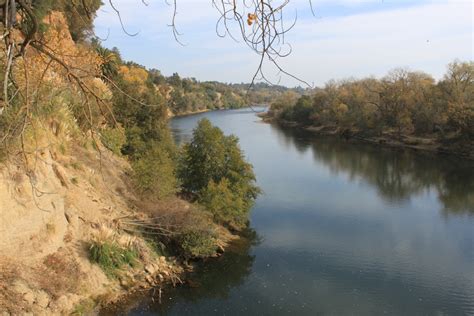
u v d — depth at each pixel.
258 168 50.03
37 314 13.91
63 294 15.45
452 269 22.42
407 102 76.62
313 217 31.47
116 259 18.92
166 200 25.08
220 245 24.67
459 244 26.09
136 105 34.03
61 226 17.84
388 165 53.44
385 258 23.89
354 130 85.69
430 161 56.22
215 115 125.44
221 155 29.66
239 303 18.45
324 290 19.97
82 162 23.80
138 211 23.81
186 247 22.25
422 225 29.88
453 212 33.06
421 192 39.53
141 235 21.72
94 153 26.67
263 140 75.88
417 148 67.31
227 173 29.47
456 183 43.09
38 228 16.34
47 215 17.03
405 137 74.75
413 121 77.19
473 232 28.28
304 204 34.91
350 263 23.16
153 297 18.09
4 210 15.02
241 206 27.95
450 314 18.03
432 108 71.75
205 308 17.86
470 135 61.84
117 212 22.12
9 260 14.67
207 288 19.72
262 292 19.59
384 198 37.31
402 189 40.75
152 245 21.64
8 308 13.26
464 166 52.22
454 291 20.03
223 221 28.33
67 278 16.20
